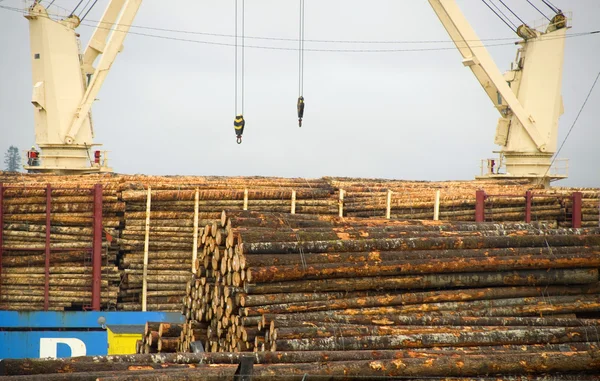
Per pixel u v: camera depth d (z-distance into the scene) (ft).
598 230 146.72
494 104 338.54
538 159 329.52
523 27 327.26
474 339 119.14
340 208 247.09
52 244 231.91
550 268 138.41
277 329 115.96
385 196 257.55
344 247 132.67
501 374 109.70
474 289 136.26
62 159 310.65
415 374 105.81
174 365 104.78
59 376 95.40
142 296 236.43
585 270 139.64
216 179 265.34
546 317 134.10
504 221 253.65
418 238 136.98
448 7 316.40
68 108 308.19
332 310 128.16
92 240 233.35
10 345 224.94
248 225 136.05
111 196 235.40
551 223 255.91
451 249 137.69
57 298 232.53
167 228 237.45
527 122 323.78
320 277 129.08
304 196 247.70
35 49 306.96
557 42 326.44
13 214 232.94
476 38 318.65
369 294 131.95
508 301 136.05
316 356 108.58
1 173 275.39
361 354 109.09
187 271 239.50
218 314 135.33
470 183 296.92
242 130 303.68
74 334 227.61
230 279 133.08
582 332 122.93
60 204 233.14
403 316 125.49
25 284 232.73
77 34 315.17
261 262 126.41
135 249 238.48
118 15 317.42
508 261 135.64
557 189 281.74
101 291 233.55
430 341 117.70
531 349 117.91
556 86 326.85
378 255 132.77
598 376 114.01
